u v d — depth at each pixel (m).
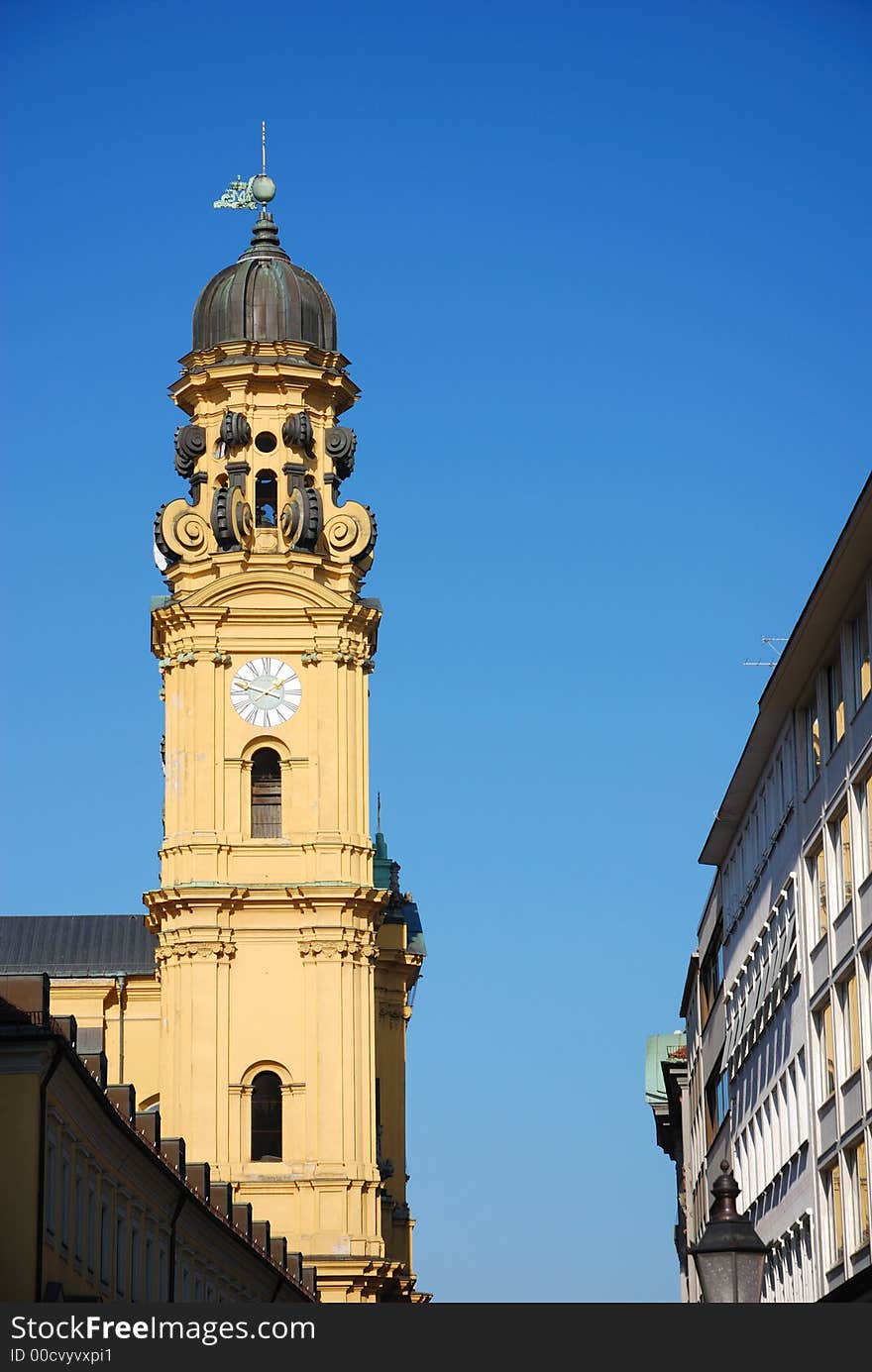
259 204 122.00
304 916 111.12
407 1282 114.62
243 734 113.06
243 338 116.81
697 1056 102.00
